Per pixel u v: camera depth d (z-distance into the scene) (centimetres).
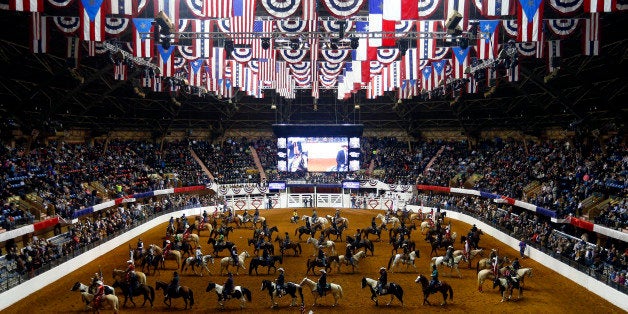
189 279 2988
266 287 2448
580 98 4816
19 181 4150
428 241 4181
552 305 2495
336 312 2380
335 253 3450
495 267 2730
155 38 2733
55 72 4588
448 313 2364
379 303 2522
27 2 2105
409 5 2281
